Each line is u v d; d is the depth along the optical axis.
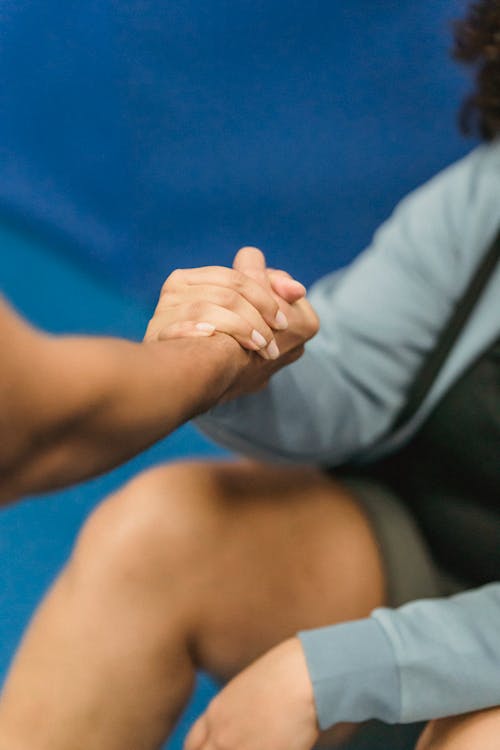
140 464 2.61
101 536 1.77
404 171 3.00
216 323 1.56
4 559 2.34
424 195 1.95
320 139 3.08
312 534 1.81
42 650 1.74
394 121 3.00
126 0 3.27
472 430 1.83
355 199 3.06
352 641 1.68
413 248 1.91
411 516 1.90
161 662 1.76
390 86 2.98
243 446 1.82
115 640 1.74
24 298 3.22
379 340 1.89
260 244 3.16
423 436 1.88
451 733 1.69
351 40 3.01
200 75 3.19
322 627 1.76
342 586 1.80
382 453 1.92
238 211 3.19
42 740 1.73
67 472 1.38
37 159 3.46
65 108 3.38
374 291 1.91
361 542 1.83
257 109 3.15
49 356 1.34
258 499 1.81
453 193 1.91
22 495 1.37
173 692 1.78
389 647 1.67
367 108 3.03
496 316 1.83
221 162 3.19
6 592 2.28
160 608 1.75
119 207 3.34
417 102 2.96
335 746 1.82
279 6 3.08
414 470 1.90
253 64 3.13
